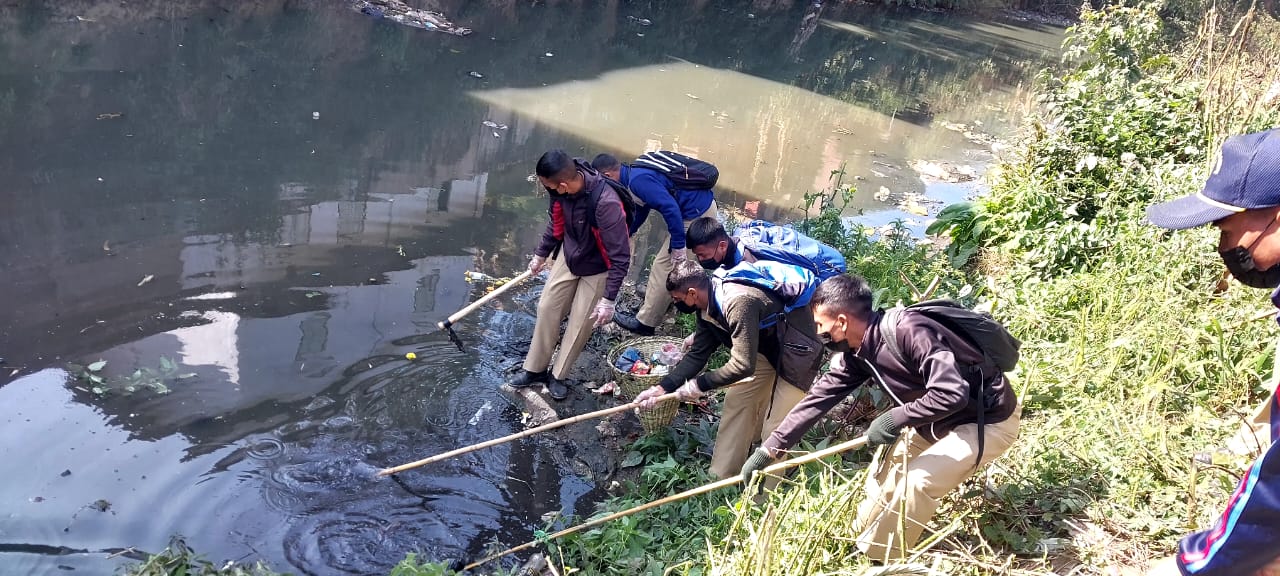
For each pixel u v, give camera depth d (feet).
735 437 15.34
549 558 13.48
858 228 25.43
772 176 33.83
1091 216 24.20
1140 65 29.32
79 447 14.96
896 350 11.18
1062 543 12.10
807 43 63.72
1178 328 16.51
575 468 16.61
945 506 13.01
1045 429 14.47
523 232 25.57
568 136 34.14
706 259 15.51
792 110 43.88
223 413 16.39
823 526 11.19
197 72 33.27
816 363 14.43
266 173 26.23
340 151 28.78
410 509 15.03
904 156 39.17
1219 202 7.00
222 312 19.30
